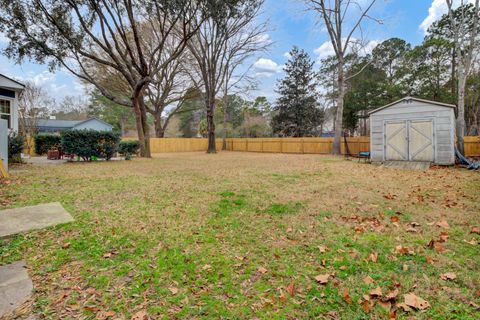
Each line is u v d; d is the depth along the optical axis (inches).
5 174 262.5
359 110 898.1
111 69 753.0
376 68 927.0
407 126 409.7
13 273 92.0
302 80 1003.3
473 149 483.8
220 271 93.1
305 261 99.8
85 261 100.0
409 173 316.2
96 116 1384.1
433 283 83.8
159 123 1017.5
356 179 269.3
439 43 721.6
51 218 144.1
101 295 79.9
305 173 311.7
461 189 216.7
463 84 430.9
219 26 578.6
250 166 389.1
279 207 167.5
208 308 74.0
